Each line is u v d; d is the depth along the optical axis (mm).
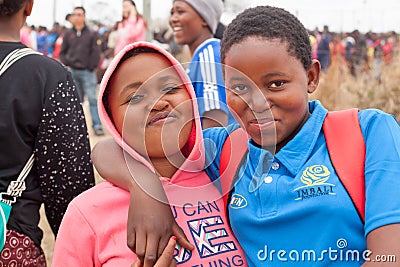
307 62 1723
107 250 1761
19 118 2238
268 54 1636
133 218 1652
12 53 2277
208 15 3691
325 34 14516
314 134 1735
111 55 12938
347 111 1763
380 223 1535
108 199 1790
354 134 1695
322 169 1685
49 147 2281
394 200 1546
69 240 1790
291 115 1683
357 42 15484
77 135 2336
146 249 1607
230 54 1688
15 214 2230
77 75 9617
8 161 2236
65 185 2316
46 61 2324
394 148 1614
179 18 3697
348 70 8781
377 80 7703
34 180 2318
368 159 1641
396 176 1572
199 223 1787
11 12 2285
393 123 1687
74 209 1809
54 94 2285
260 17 1691
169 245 1614
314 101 1852
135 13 10695
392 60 7941
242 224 1747
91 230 1776
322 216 1640
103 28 19703
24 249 2234
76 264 1778
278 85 1658
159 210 1657
